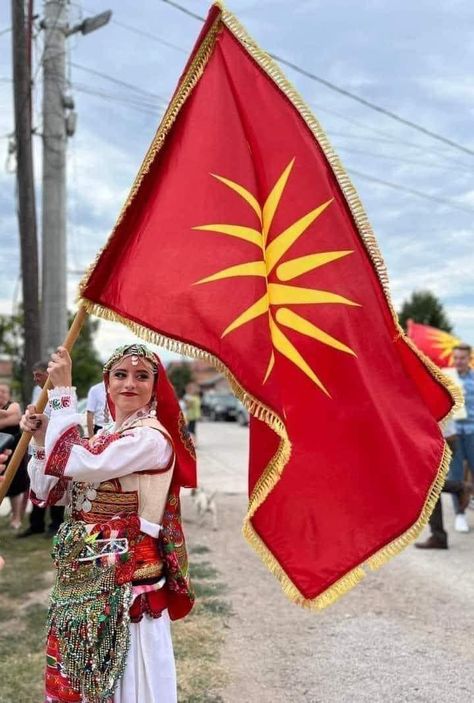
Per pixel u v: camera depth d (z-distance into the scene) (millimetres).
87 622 2338
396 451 2762
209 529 7723
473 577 5738
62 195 10102
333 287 2852
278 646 4301
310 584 2648
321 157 2959
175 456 2574
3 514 8336
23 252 9742
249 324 2648
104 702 2316
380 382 2838
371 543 2697
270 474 2559
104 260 2740
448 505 9203
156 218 2797
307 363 2771
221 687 3736
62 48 10102
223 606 5012
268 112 2955
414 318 49969
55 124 10039
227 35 2973
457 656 4141
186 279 2701
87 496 2459
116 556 2379
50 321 9953
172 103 2869
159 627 2445
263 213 2883
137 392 2545
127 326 2672
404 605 5062
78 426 2453
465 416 7305
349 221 2932
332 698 3621
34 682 3752
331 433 2740
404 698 3613
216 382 63531
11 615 4777
